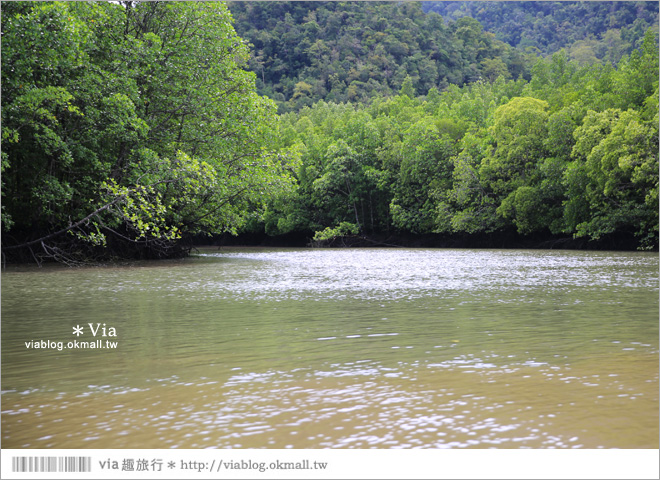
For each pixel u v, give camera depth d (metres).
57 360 7.99
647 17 199.50
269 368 7.39
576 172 46.31
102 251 31.31
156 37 29.83
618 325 10.33
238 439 5.05
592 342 8.82
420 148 64.25
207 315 11.95
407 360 7.73
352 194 70.62
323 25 189.25
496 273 22.77
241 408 5.80
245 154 35.12
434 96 98.31
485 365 7.40
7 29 21.97
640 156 41.25
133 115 27.89
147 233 33.56
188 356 8.15
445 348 8.48
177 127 32.44
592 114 46.38
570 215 47.56
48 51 22.81
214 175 30.03
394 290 16.62
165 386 6.61
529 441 4.92
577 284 17.98
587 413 5.52
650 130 40.59
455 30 194.62
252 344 8.91
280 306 13.30
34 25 21.80
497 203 57.81
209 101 31.53
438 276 21.50
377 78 163.50
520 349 8.36
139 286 18.50
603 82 56.03
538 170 52.66
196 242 80.56
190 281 20.27
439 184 63.53
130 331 10.12
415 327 10.27
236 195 35.12
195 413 5.67
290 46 183.00
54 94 23.78
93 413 5.70
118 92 27.70
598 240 47.53
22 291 17.00
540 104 56.09
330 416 5.54
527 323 10.61
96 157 28.33
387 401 5.96
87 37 25.94
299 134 82.44
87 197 29.38
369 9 191.50
